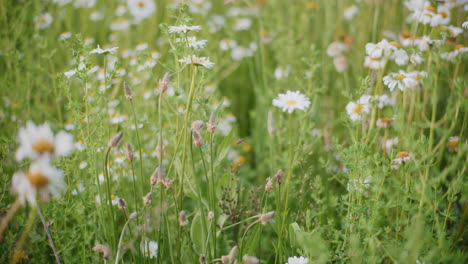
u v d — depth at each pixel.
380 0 1.48
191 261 1.23
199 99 1.25
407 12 1.47
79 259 1.26
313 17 1.74
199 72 1.30
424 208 1.24
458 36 1.36
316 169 1.41
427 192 1.24
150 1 1.69
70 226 1.33
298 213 1.28
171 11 1.28
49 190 1.09
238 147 1.54
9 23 1.50
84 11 1.67
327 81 1.53
